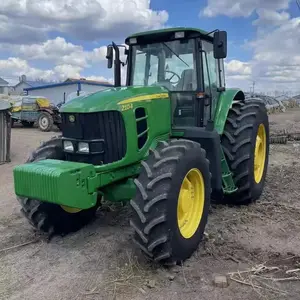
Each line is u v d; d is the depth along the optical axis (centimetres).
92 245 405
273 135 1135
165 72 464
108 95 379
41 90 3161
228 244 399
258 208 512
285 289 312
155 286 319
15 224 480
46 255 386
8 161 930
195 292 310
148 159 354
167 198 325
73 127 376
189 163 353
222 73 520
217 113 491
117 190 385
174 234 334
